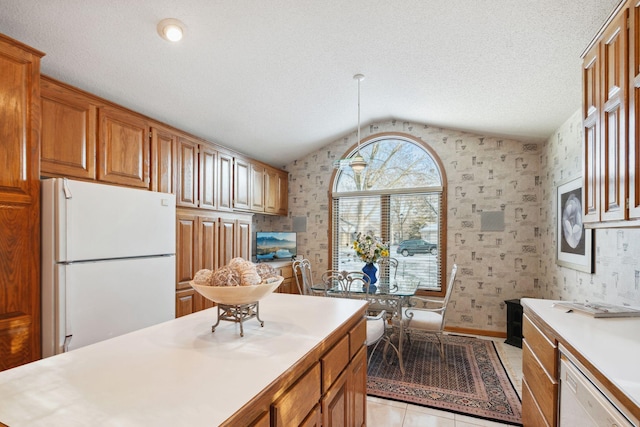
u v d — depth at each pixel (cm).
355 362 170
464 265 437
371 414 236
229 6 209
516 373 302
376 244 374
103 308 203
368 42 257
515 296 414
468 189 439
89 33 210
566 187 317
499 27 217
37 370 100
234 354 113
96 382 93
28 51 180
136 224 228
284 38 248
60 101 218
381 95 366
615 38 152
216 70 276
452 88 321
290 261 493
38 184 184
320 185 525
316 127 443
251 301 133
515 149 421
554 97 288
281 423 99
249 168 434
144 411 77
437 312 345
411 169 477
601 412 105
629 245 201
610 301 226
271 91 328
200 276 138
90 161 237
